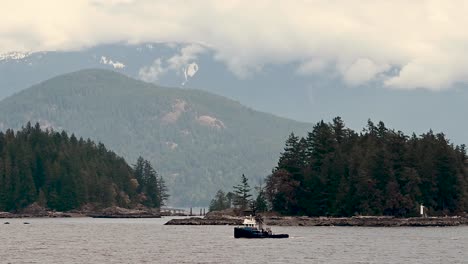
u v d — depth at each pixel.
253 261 194.00
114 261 197.25
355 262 191.12
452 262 191.00
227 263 190.50
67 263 193.62
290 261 193.62
